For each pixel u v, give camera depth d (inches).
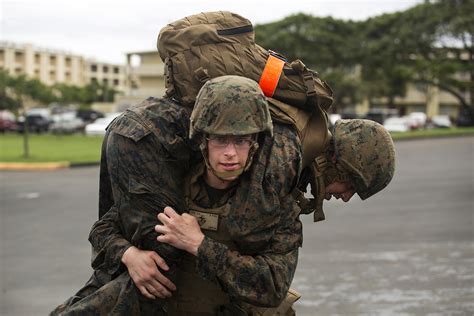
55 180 547.5
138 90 1955.0
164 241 79.1
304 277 219.8
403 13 1817.2
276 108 85.6
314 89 86.8
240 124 73.6
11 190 478.6
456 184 485.1
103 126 1397.6
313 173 91.6
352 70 2126.0
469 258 243.8
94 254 92.0
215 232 82.1
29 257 256.8
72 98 2640.3
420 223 321.1
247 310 87.3
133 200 81.4
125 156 81.4
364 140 90.5
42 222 337.4
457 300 192.1
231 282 78.4
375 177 91.0
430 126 1774.1
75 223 334.0
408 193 439.2
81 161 700.0
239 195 79.3
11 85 2052.2
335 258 247.0
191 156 83.4
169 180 81.7
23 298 201.5
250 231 79.0
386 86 2014.0
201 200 83.4
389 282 212.2
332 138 91.4
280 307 92.0
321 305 188.9
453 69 1765.5
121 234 86.4
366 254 253.3
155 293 82.2
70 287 214.1
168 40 86.2
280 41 1845.5
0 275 228.7
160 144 81.1
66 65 3924.7
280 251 81.2
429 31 1745.8
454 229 303.1
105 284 85.8
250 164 78.5
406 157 772.0
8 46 3457.2
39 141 1146.7
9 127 1482.5
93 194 451.8
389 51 1814.7
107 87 3282.5
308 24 1872.5
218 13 89.0
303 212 96.5
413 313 181.0
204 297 85.7
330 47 1882.4
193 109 77.8
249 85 75.5
